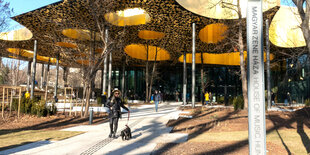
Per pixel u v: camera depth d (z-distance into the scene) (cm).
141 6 1608
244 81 1457
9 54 3291
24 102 1354
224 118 1118
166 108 1895
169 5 1577
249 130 262
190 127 887
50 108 1291
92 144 582
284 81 3169
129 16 1984
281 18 2298
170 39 2483
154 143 596
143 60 3441
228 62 3478
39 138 662
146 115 1356
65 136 701
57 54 3106
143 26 2047
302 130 797
